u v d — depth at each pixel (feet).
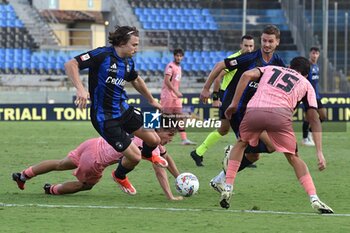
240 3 230.48
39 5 228.22
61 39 231.30
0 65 205.05
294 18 217.77
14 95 179.22
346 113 164.14
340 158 99.71
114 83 58.39
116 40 58.23
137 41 58.49
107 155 61.00
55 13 230.27
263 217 52.08
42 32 214.90
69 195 63.52
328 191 68.03
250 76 54.54
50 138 124.88
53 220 49.98
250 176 79.30
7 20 214.07
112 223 49.01
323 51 186.70
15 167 85.20
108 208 55.77
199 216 52.26
